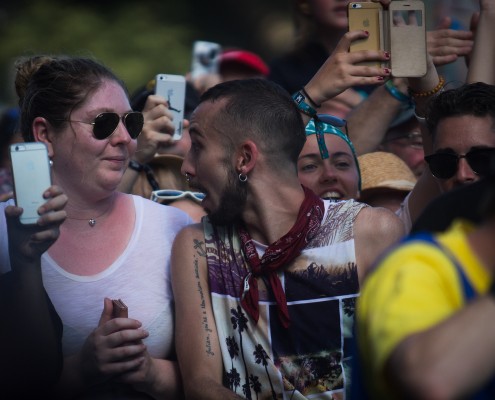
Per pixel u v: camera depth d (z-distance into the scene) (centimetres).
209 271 675
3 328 668
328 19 1048
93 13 3544
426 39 786
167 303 712
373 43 762
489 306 386
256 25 3694
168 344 714
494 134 699
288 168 671
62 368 681
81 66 717
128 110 721
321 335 653
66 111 704
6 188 1100
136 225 725
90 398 686
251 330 659
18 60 802
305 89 764
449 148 707
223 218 671
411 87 795
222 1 3709
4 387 671
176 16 3678
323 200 686
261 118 665
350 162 811
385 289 417
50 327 674
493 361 382
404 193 891
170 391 697
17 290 667
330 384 652
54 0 3606
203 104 681
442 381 378
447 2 1383
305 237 659
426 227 469
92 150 704
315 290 657
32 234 656
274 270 659
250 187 666
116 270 706
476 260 424
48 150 705
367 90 1045
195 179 682
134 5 3616
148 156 851
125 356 671
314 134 803
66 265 701
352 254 660
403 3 759
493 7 841
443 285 417
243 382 662
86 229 712
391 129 971
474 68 833
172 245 706
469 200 466
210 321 673
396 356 392
